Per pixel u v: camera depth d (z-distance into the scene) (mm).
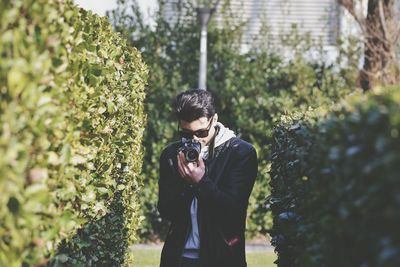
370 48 15125
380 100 3703
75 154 5293
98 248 6695
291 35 15492
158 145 14773
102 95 6305
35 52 4289
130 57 8031
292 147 6035
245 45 15703
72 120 5172
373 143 3521
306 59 15391
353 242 3893
